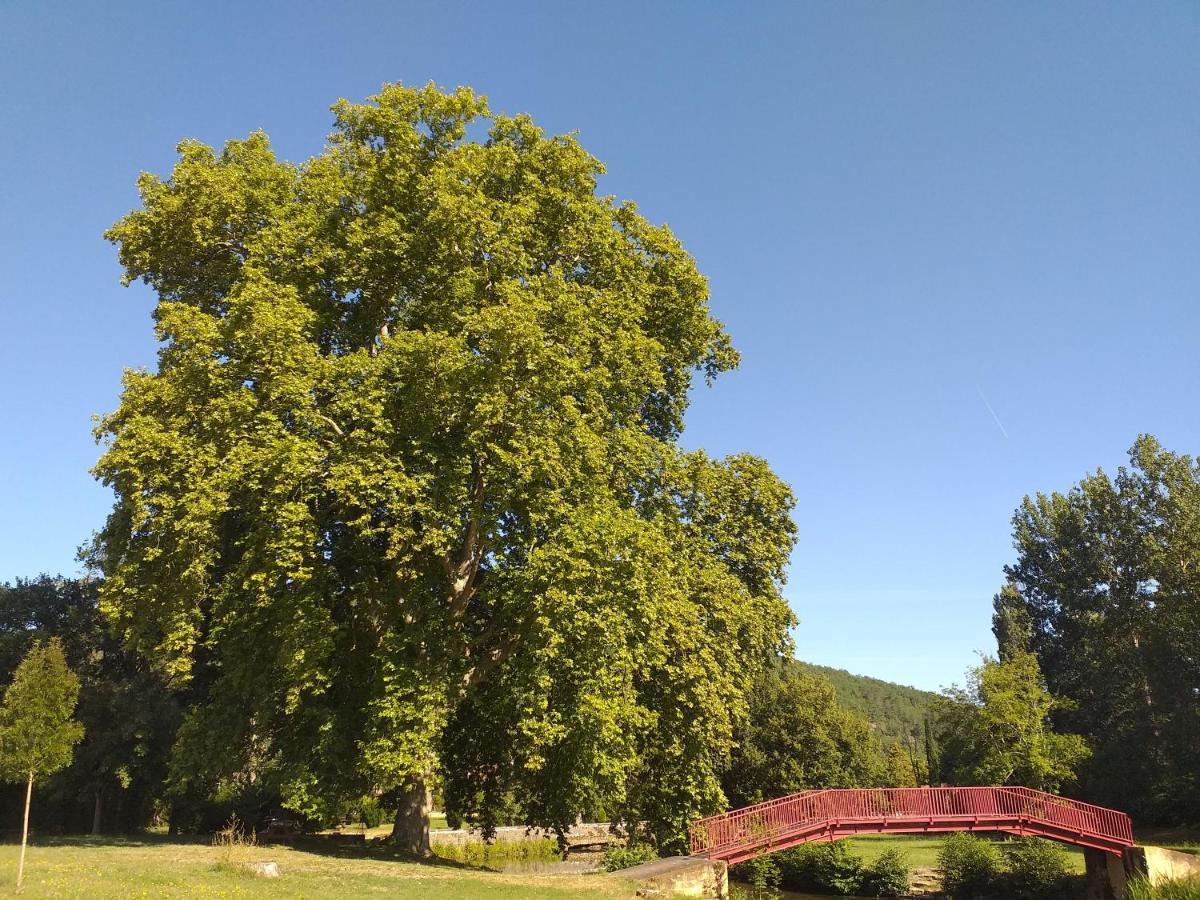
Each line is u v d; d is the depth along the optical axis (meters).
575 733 19.62
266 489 18.36
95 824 29.84
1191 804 42.97
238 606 19.67
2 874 12.32
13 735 14.55
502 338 18.59
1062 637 60.16
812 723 46.66
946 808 29.48
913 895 35.06
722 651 22.34
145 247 22.14
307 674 17.91
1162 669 47.69
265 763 26.75
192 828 32.94
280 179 22.45
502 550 20.23
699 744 22.05
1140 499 54.03
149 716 28.56
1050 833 29.95
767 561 25.11
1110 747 48.34
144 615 19.03
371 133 23.28
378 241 21.34
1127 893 28.86
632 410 25.09
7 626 33.22
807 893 36.94
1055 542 62.75
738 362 29.47
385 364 19.38
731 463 26.08
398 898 13.59
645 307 25.48
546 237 24.36
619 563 19.14
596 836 47.03
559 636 18.00
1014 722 46.44
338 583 22.52
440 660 19.80
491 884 16.53
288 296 19.56
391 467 18.47
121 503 20.61
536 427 19.50
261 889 12.99
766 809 26.52
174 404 18.94
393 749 18.30
